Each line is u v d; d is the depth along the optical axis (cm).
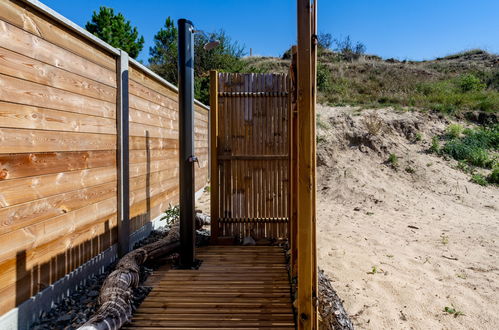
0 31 201
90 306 248
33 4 224
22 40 218
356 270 352
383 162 881
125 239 363
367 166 861
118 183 354
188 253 326
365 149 930
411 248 429
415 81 1670
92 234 304
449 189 756
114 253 347
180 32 326
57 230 253
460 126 1019
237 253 369
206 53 1719
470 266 367
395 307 275
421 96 1301
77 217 280
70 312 239
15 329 207
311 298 172
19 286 214
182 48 326
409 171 838
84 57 292
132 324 215
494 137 958
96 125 311
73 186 274
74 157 275
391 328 246
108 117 334
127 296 238
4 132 202
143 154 428
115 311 210
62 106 259
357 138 962
